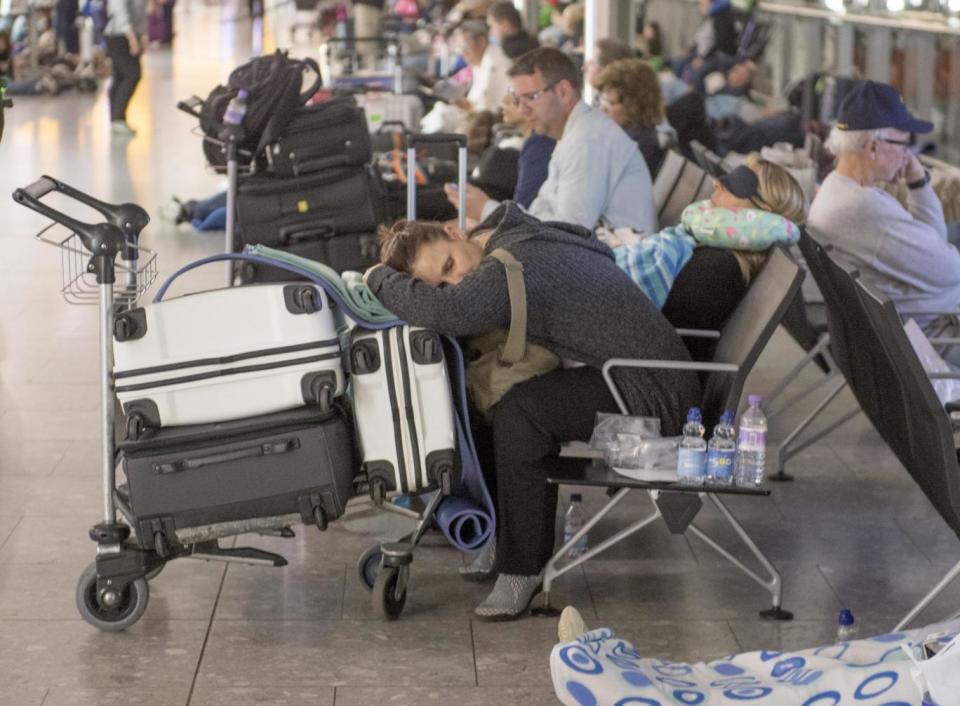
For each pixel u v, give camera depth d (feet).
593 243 14.05
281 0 82.99
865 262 17.53
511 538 13.29
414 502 14.06
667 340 13.87
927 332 17.71
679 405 13.69
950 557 15.15
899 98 17.71
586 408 13.41
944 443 11.35
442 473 12.77
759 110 32.24
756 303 14.17
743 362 13.21
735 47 34.27
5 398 20.13
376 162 23.91
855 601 13.98
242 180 20.92
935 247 17.47
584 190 19.30
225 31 89.76
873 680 10.10
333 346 12.39
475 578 14.24
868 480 17.58
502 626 13.19
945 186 23.06
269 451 12.24
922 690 9.63
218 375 12.26
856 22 29.14
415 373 12.70
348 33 46.93
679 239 15.58
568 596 13.94
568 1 44.19
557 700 11.80
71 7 62.34
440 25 43.91
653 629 13.24
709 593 14.10
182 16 101.76
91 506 16.03
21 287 26.94
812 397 20.92
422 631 13.06
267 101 20.59
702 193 21.21
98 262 12.50
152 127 50.29
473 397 13.87
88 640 12.72
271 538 15.16
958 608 13.82
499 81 32.91
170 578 14.10
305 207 20.61
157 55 74.43
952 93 25.11
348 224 20.67
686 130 29.27
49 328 24.04
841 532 15.81
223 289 12.32
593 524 13.47
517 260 13.33
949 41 25.14
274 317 12.27
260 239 20.67
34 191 12.63
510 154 24.45
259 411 12.36
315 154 20.66
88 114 53.93
